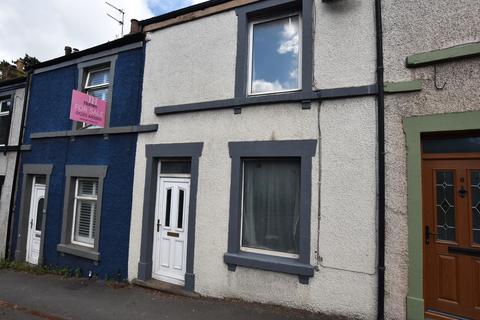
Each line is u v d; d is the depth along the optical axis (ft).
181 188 20.06
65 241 24.30
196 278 17.99
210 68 19.57
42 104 28.86
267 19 18.69
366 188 14.48
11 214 28.73
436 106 13.51
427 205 13.76
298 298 15.31
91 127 25.22
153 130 21.08
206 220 18.12
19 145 29.32
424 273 13.48
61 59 27.86
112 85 23.97
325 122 15.69
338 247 14.73
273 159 17.35
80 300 17.70
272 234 17.07
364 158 14.67
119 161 22.39
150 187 20.58
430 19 14.05
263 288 16.17
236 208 17.33
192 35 20.67
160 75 21.65
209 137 18.76
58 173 25.88
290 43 18.06
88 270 22.61
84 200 24.80
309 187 15.57
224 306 16.16
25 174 28.40
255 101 17.38
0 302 17.72
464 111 12.98
